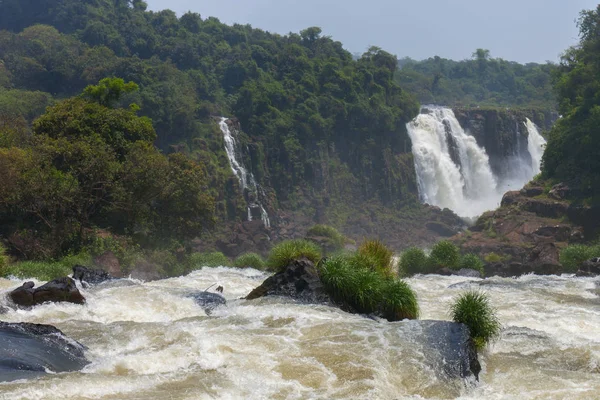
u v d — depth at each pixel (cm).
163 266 4750
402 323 1777
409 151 11594
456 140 11925
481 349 1723
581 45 8712
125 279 2623
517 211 7094
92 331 1742
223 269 3859
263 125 10394
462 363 1538
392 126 11331
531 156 12462
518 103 17825
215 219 5488
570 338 1888
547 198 7144
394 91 12094
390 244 9912
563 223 6669
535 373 1571
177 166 5225
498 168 12119
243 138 9969
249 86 10769
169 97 9294
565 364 1683
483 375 1573
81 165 4609
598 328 2130
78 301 2083
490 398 1413
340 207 10688
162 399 1216
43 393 1200
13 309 1947
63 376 1313
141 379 1324
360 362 1494
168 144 9175
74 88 11219
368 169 11125
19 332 1570
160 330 1733
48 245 4138
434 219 10638
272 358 1513
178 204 5156
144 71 10144
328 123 10919
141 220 4938
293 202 10281
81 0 14900
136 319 2042
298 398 1300
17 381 1252
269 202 9769
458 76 19550
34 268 3222
